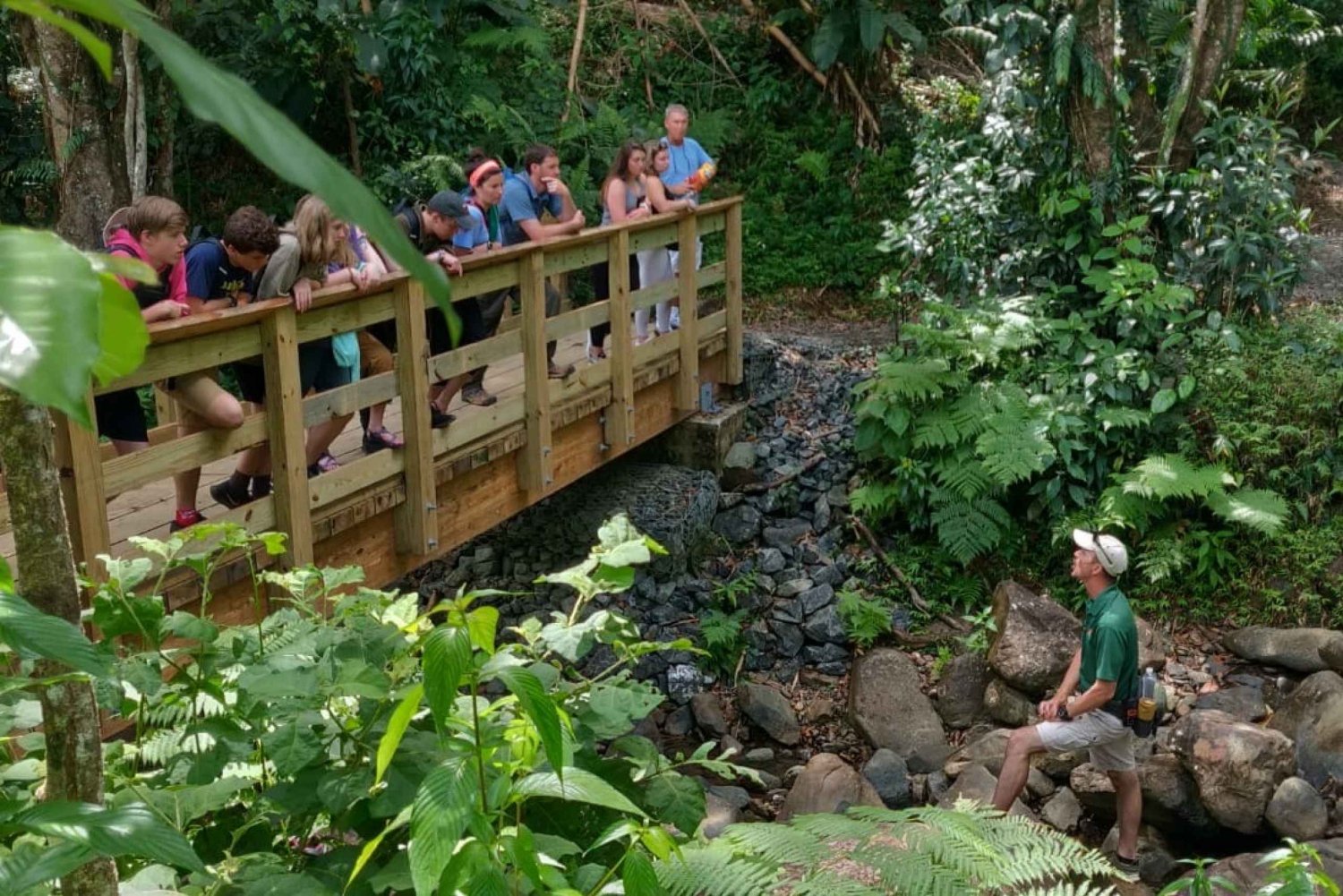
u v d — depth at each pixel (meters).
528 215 6.91
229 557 4.90
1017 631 7.49
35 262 0.51
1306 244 9.00
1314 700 6.77
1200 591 7.98
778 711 7.50
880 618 8.09
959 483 8.32
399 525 6.05
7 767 1.96
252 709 2.08
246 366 5.25
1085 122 8.86
